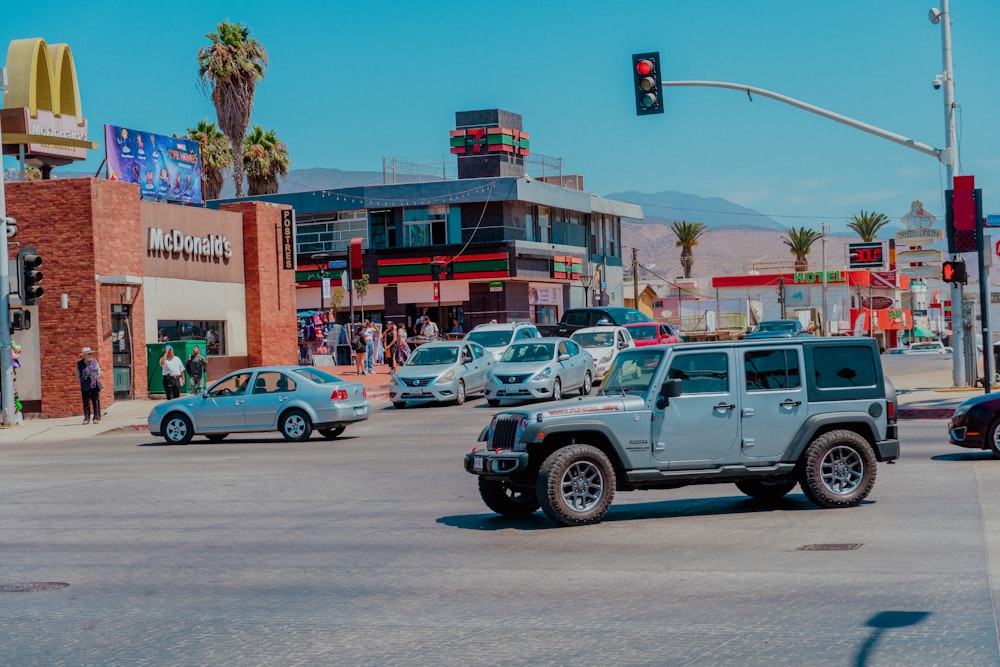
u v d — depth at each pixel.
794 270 106.00
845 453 13.05
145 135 42.16
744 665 6.87
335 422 24.67
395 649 7.55
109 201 35.97
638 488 12.84
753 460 12.84
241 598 9.39
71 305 35.22
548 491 12.23
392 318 66.56
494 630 7.98
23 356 35.44
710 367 12.84
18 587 10.11
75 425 31.67
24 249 31.45
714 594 8.85
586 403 12.56
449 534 12.23
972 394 27.72
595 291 75.50
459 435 24.48
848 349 13.20
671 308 100.00
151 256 38.66
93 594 9.73
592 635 7.73
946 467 16.31
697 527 12.12
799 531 11.61
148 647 7.86
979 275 26.83
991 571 9.30
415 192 66.19
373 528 12.84
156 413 25.36
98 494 16.69
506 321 64.88
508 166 70.69
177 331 40.03
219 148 73.81
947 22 27.81
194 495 16.27
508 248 64.44
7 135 37.44
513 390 31.02
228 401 24.97
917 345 92.56
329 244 67.88
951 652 6.98
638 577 9.62
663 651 7.25
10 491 17.36
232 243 43.31
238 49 70.88
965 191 27.20
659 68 23.22
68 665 7.45
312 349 54.78
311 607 8.95
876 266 96.75
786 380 12.96
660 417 12.64
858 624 7.75
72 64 39.56
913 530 11.37
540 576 9.82
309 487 16.73
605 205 77.00
